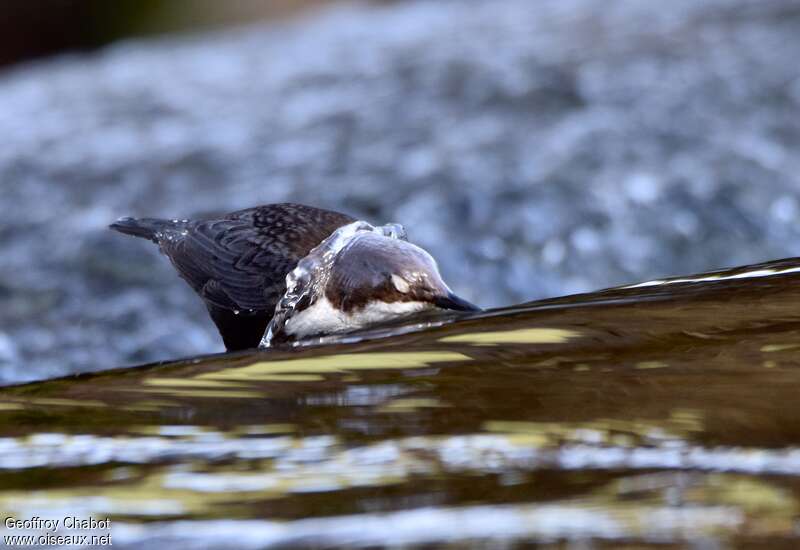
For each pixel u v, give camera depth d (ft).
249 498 15.08
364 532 13.80
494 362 19.44
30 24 118.93
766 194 54.19
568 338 20.26
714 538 13.01
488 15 94.48
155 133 68.44
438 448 16.22
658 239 50.80
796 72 67.72
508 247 49.98
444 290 26.71
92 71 90.99
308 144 62.64
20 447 17.39
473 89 68.95
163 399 19.15
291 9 118.52
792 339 19.22
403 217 52.19
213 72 84.07
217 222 33.30
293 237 31.14
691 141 59.26
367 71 77.05
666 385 17.62
